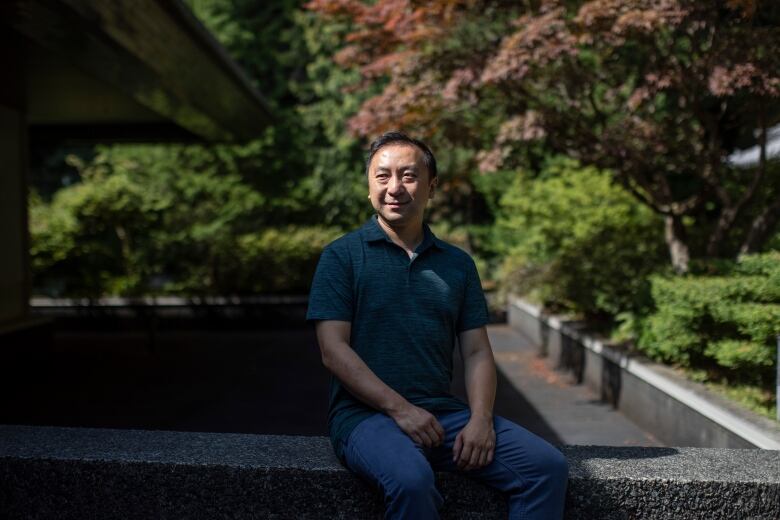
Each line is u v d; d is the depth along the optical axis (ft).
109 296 43.60
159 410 20.27
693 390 15.23
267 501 7.73
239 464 7.77
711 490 7.55
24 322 26.22
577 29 18.10
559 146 22.03
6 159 25.88
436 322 7.73
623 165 21.33
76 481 7.99
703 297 15.23
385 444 6.94
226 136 40.19
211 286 43.60
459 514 7.51
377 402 7.19
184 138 40.96
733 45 17.15
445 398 7.70
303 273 43.37
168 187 52.75
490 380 7.73
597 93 25.39
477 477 7.38
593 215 29.89
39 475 8.03
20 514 8.07
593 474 7.64
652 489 7.56
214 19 53.72
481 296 8.16
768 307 13.91
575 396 21.94
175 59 24.41
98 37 20.21
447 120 23.16
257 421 18.98
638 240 26.00
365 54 23.70
